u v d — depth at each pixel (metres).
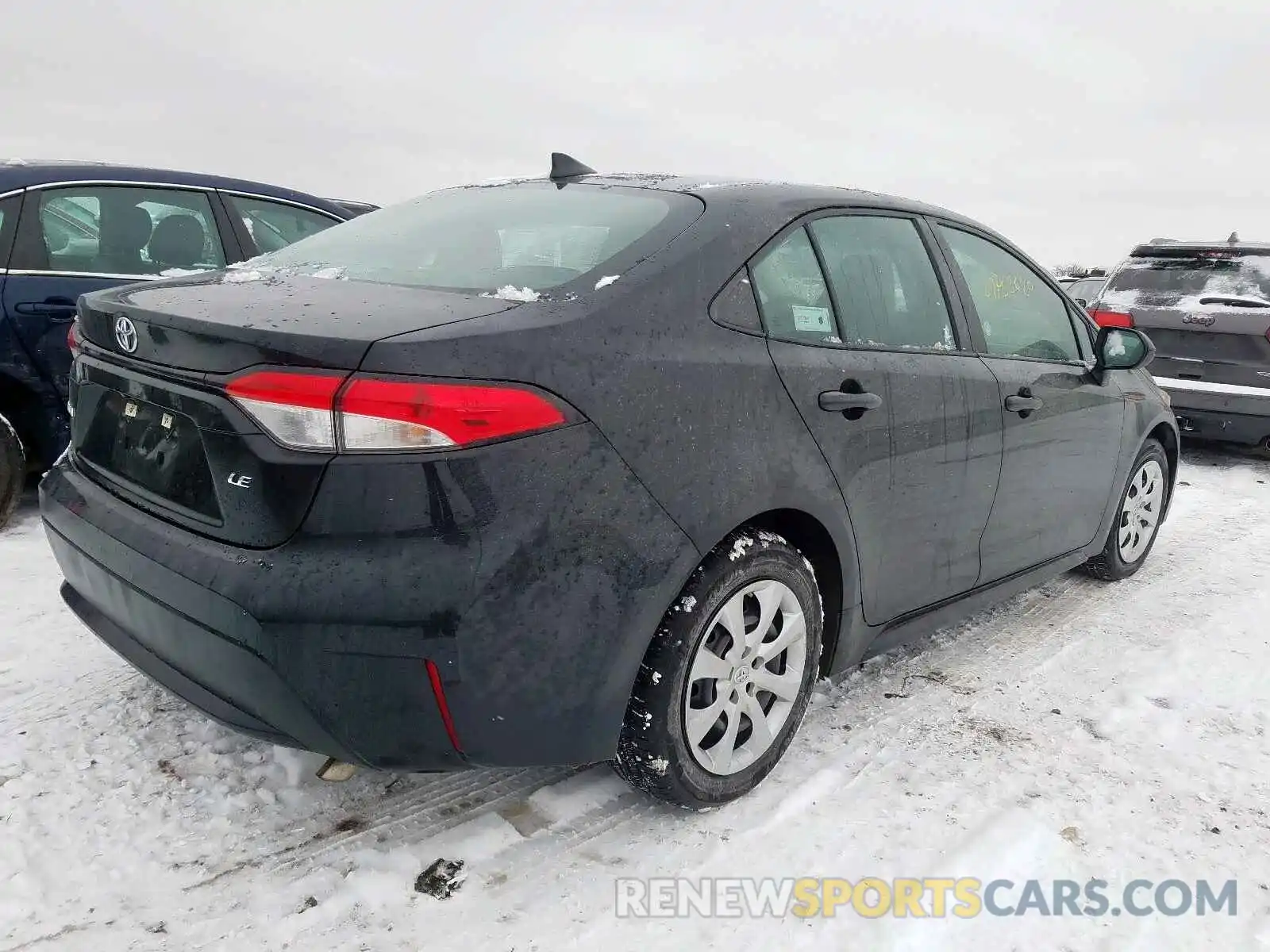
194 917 1.92
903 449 2.65
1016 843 2.25
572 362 1.92
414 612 1.75
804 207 2.58
